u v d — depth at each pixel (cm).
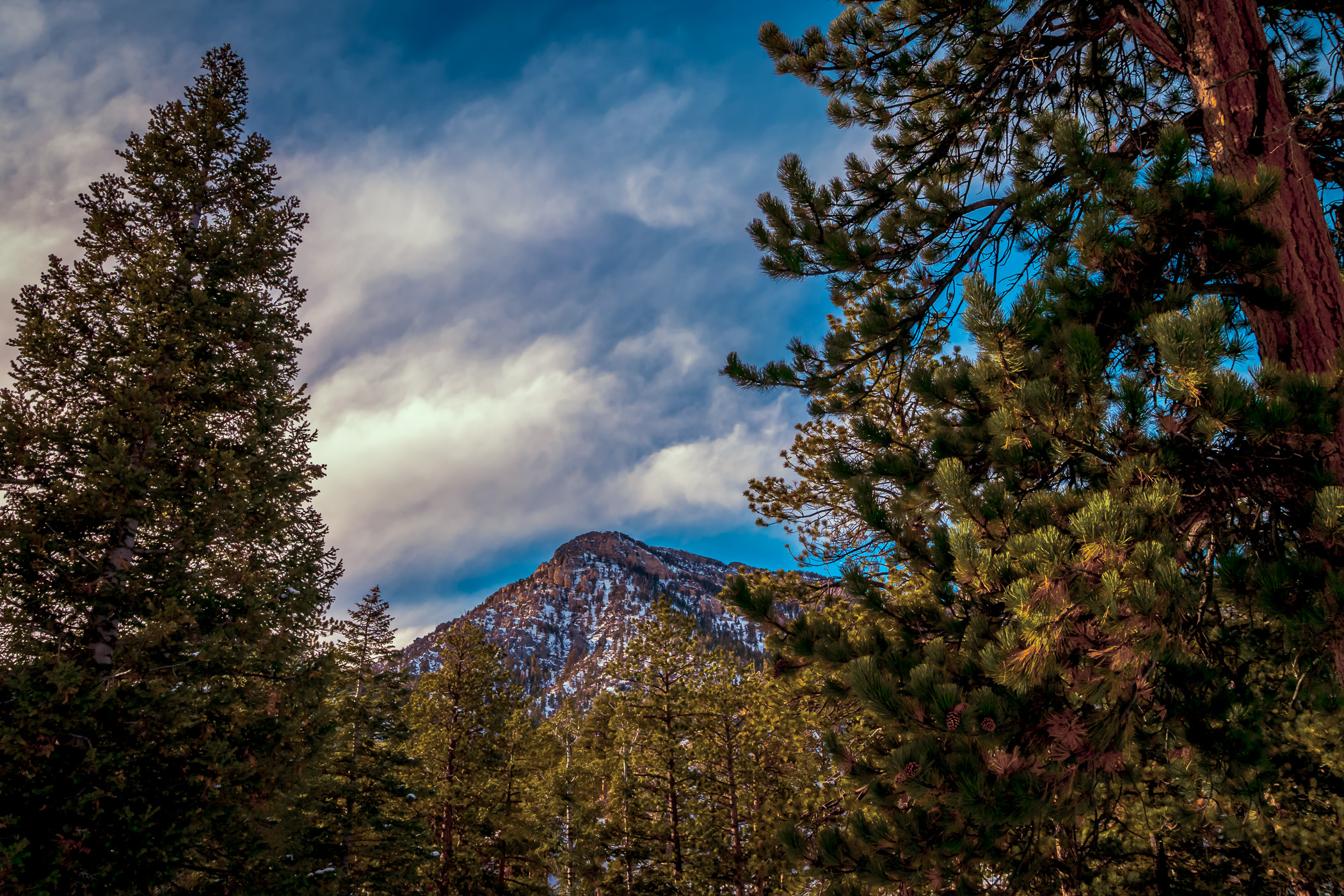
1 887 658
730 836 1631
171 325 1100
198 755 852
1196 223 362
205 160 1304
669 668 1995
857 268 523
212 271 1216
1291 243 369
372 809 1689
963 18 561
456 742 2136
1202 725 325
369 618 1984
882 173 616
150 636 862
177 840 782
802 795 941
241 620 969
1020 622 281
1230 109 418
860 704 375
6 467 905
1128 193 356
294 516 1136
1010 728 293
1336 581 245
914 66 598
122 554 951
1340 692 362
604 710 2619
